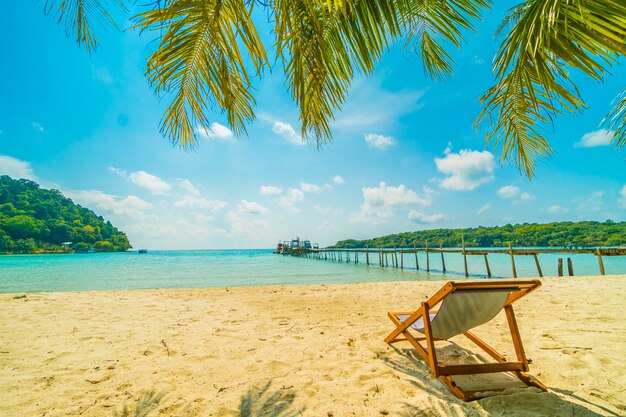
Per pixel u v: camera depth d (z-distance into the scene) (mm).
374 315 4910
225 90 1871
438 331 2582
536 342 3297
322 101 2275
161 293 7672
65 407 2166
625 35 1537
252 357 3078
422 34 2928
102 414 2076
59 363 2975
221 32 1782
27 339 3738
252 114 2588
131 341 3633
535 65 1769
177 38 1947
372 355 3072
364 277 17484
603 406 1999
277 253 73188
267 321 4570
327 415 2012
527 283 2240
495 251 15281
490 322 4180
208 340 3646
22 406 2178
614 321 4070
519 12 3053
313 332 3930
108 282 15422
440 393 2260
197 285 14297
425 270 22922
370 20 2123
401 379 2520
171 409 2129
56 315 5105
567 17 1673
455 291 2205
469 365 2328
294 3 1611
